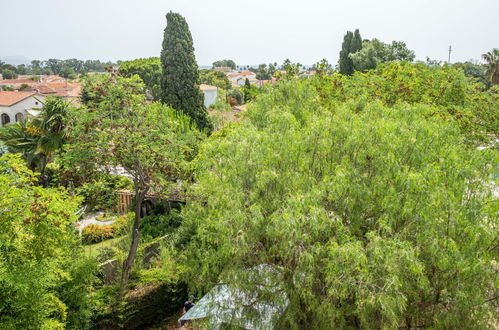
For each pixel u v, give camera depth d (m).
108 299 12.45
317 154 9.83
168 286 14.42
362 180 8.72
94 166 13.12
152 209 20.89
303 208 7.84
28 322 8.00
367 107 11.37
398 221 8.32
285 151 9.74
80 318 10.63
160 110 13.89
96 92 13.20
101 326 12.28
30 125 20.38
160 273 13.35
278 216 7.79
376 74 21.88
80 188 13.60
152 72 49.56
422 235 7.50
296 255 7.79
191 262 10.92
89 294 11.25
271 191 9.38
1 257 7.43
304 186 9.08
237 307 9.20
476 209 7.48
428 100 17.20
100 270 12.87
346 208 8.51
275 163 9.60
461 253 7.43
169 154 13.09
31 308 7.91
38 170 20.77
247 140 10.12
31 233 8.06
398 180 8.29
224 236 8.66
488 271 7.23
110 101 13.08
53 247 8.34
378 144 8.93
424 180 7.57
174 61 26.55
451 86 19.59
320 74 19.56
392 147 8.55
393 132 8.93
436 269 7.96
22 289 7.39
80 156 12.53
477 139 18.88
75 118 13.29
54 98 19.94
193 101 27.17
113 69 13.50
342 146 9.58
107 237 18.41
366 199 8.62
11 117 57.31
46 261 8.33
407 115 10.80
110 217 20.89
